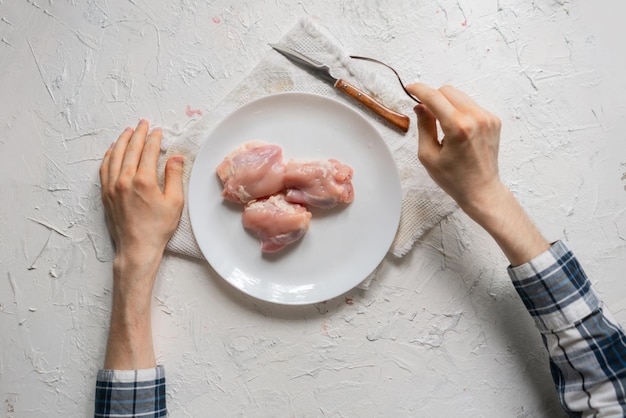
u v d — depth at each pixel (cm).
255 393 81
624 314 81
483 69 82
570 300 71
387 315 81
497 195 73
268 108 79
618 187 82
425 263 81
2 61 82
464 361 81
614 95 82
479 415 81
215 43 82
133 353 76
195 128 80
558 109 82
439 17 81
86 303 81
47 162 82
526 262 72
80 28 82
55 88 82
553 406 81
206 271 81
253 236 80
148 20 82
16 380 81
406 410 82
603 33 82
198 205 79
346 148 80
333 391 82
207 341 81
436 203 80
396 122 79
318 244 81
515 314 81
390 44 81
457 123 68
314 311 81
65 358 81
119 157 79
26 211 82
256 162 77
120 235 77
